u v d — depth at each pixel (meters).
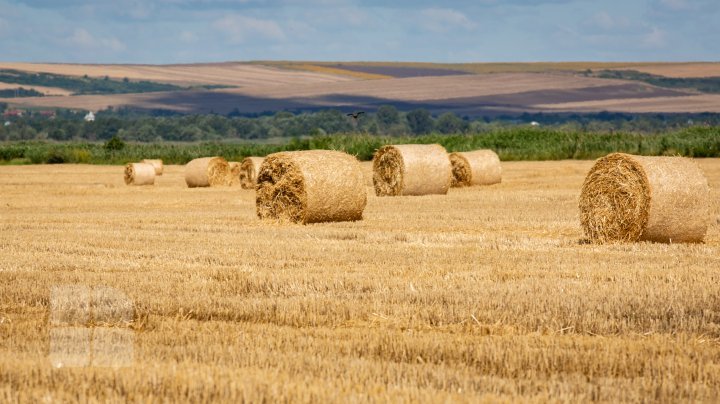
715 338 25.97
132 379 20.61
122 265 40.47
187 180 115.94
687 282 33.31
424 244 47.16
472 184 100.31
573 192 88.00
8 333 26.72
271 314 29.41
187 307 30.45
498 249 44.97
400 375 21.36
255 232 54.72
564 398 19.59
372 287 33.75
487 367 22.78
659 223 46.22
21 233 55.41
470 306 29.75
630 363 22.86
